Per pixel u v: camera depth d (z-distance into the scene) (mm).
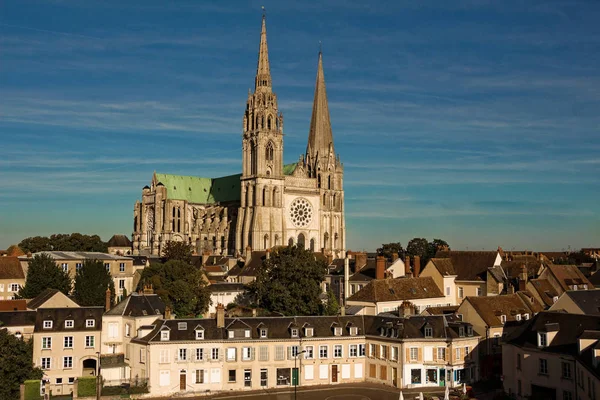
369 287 160625
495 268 171250
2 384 114438
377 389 123375
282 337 127688
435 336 125062
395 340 125312
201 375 123500
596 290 130750
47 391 116938
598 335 93312
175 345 122375
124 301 138500
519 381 107188
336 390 123375
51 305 144875
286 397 118625
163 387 121125
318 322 132500
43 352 130500
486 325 130250
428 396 114250
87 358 133250
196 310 175125
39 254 190375
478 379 128000
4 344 116938
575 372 95062
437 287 170125
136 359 125188
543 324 106625
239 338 125625
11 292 180375
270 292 166500
